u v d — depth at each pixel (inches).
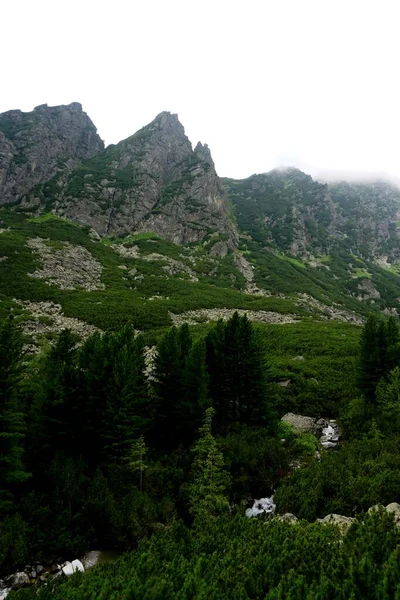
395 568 253.0
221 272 3595.0
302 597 255.3
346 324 2586.1
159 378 983.0
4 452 589.0
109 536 562.6
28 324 1722.4
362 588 255.0
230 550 355.3
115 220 4188.0
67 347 991.0
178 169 5433.1
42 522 542.6
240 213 6230.3
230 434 941.8
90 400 806.5
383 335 1247.5
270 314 2600.9
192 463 735.1
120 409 780.6
